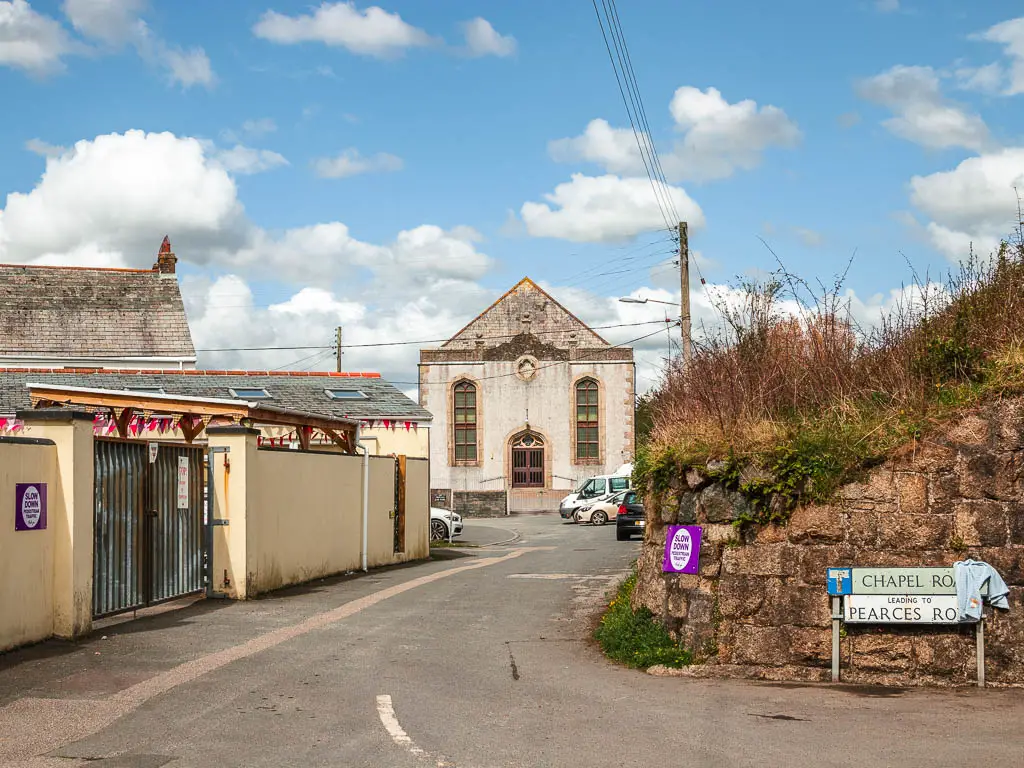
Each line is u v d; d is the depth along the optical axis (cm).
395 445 2692
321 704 771
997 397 916
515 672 921
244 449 1340
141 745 652
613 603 1223
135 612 1191
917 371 1041
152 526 1205
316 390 2894
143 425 2259
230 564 1334
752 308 1238
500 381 5422
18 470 934
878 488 920
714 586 952
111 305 3931
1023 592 887
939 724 736
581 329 5541
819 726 727
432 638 1080
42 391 1744
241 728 697
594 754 645
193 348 3897
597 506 4269
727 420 1046
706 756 641
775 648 921
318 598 1370
